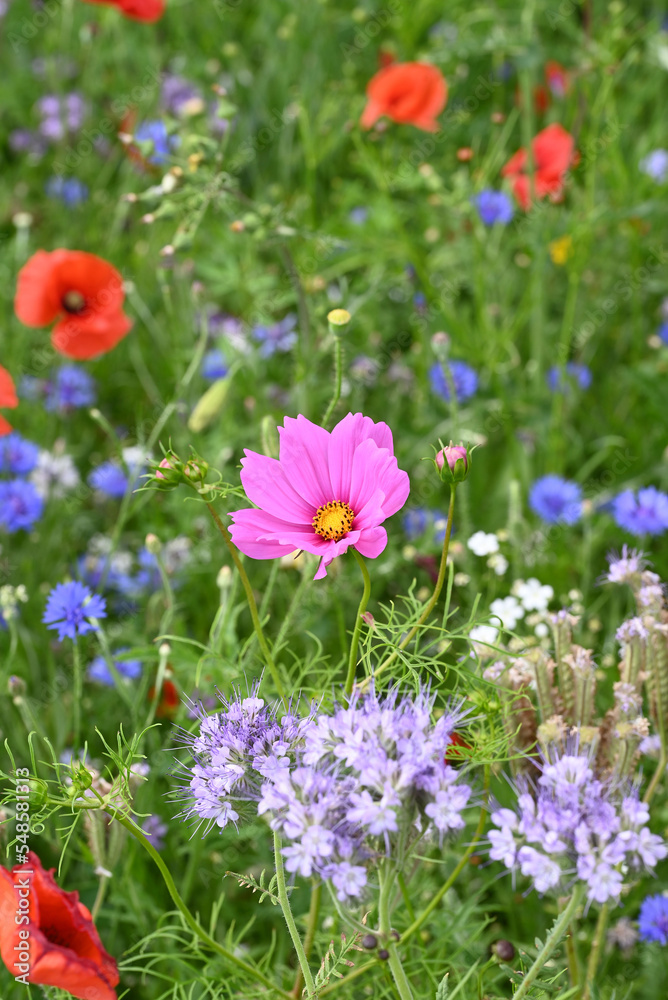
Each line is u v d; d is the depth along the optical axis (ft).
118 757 3.47
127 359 6.09
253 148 6.84
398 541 4.82
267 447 3.92
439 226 6.11
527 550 4.68
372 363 5.47
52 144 7.50
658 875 4.09
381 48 7.59
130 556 4.97
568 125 5.97
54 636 4.69
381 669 3.51
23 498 4.66
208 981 3.80
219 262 5.72
